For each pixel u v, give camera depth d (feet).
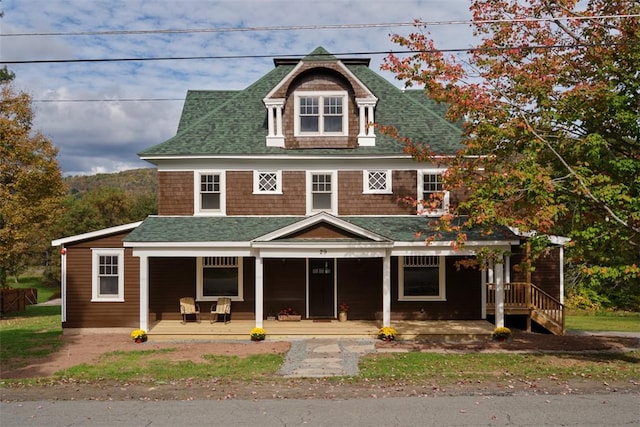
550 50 51.70
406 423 29.66
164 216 66.44
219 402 34.40
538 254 47.83
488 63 50.80
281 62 78.33
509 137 48.21
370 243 58.59
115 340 60.39
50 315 103.71
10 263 128.06
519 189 46.62
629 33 47.57
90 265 65.51
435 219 65.10
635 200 42.65
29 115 101.96
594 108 46.55
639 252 49.60
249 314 66.64
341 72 66.64
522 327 68.80
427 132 68.08
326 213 60.08
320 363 47.09
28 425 29.86
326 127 67.62
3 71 114.21
